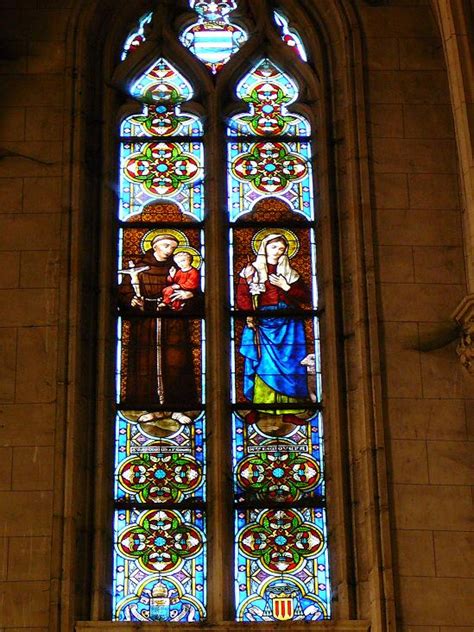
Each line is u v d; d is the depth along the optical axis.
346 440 22.48
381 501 21.80
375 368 22.62
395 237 23.56
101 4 25.33
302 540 22.17
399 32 25.11
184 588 21.84
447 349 22.84
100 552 21.77
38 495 21.81
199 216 24.38
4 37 24.94
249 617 21.67
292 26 25.62
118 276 23.88
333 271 23.58
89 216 23.91
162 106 25.14
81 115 24.39
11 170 23.92
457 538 21.69
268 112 25.12
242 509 22.34
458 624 21.17
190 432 22.86
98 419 22.58
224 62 25.42
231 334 23.52
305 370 23.30
